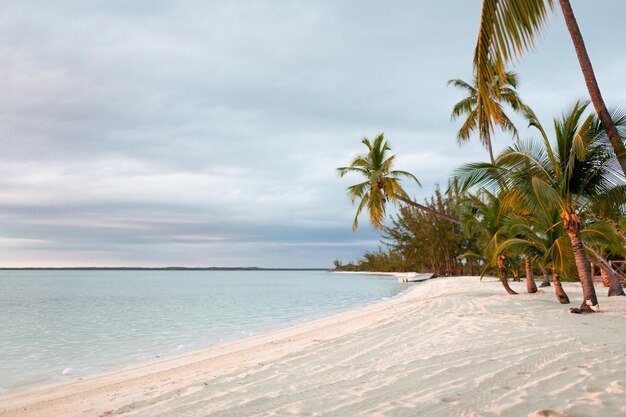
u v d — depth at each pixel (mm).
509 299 15273
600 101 4648
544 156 12336
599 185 11641
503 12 4605
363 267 134125
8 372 9445
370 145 24688
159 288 55031
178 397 5250
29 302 32375
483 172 11805
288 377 5883
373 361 6512
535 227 14477
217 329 16312
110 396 6012
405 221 57188
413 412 3992
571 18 4805
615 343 6539
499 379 4871
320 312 21594
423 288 31359
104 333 15898
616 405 3707
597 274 27203
